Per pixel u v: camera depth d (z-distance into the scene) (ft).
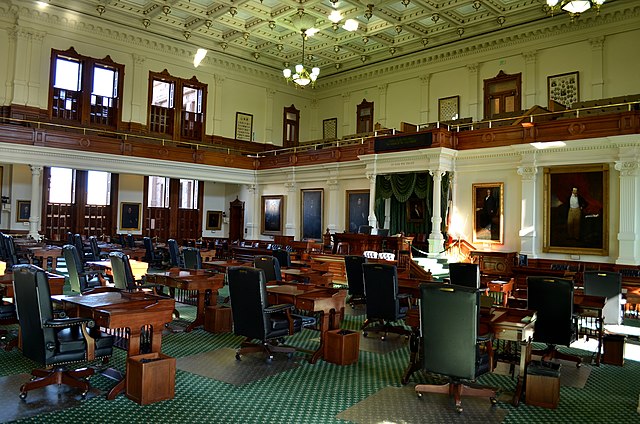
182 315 28.99
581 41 54.54
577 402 16.51
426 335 15.65
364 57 71.61
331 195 59.72
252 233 69.41
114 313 15.06
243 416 14.61
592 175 41.50
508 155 45.96
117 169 56.44
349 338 20.16
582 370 20.20
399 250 45.14
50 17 58.03
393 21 58.59
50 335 14.62
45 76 58.18
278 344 21.89
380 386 17.51
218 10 58.95
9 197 58.80
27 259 41.93
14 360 19.13
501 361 19.12
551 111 46.73
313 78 53.11
